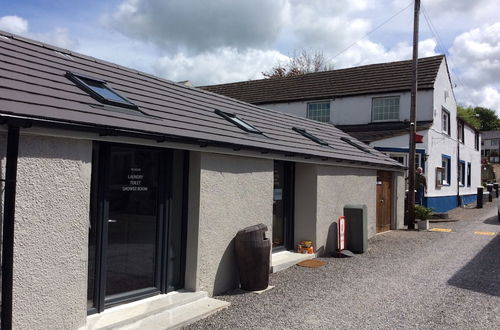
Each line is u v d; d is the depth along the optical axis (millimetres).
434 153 19422
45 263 4328
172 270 6340
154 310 5496
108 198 5391
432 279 7609
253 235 6828
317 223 9594
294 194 9781
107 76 6879
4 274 3842
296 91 23625
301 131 11078
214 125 7191
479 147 30875
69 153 4559
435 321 5516
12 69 5090
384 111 20406
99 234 5270
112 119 5078
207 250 6461
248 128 8172
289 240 9664
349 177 11047
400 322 5477
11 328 3893
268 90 25016
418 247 10875
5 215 3871
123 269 5676
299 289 6957
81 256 4684
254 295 6633
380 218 13555
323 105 22219
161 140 5480
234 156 7000
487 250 10391
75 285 4625
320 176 9711
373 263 8945
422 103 19453
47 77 5422
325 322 5461
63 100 4926
